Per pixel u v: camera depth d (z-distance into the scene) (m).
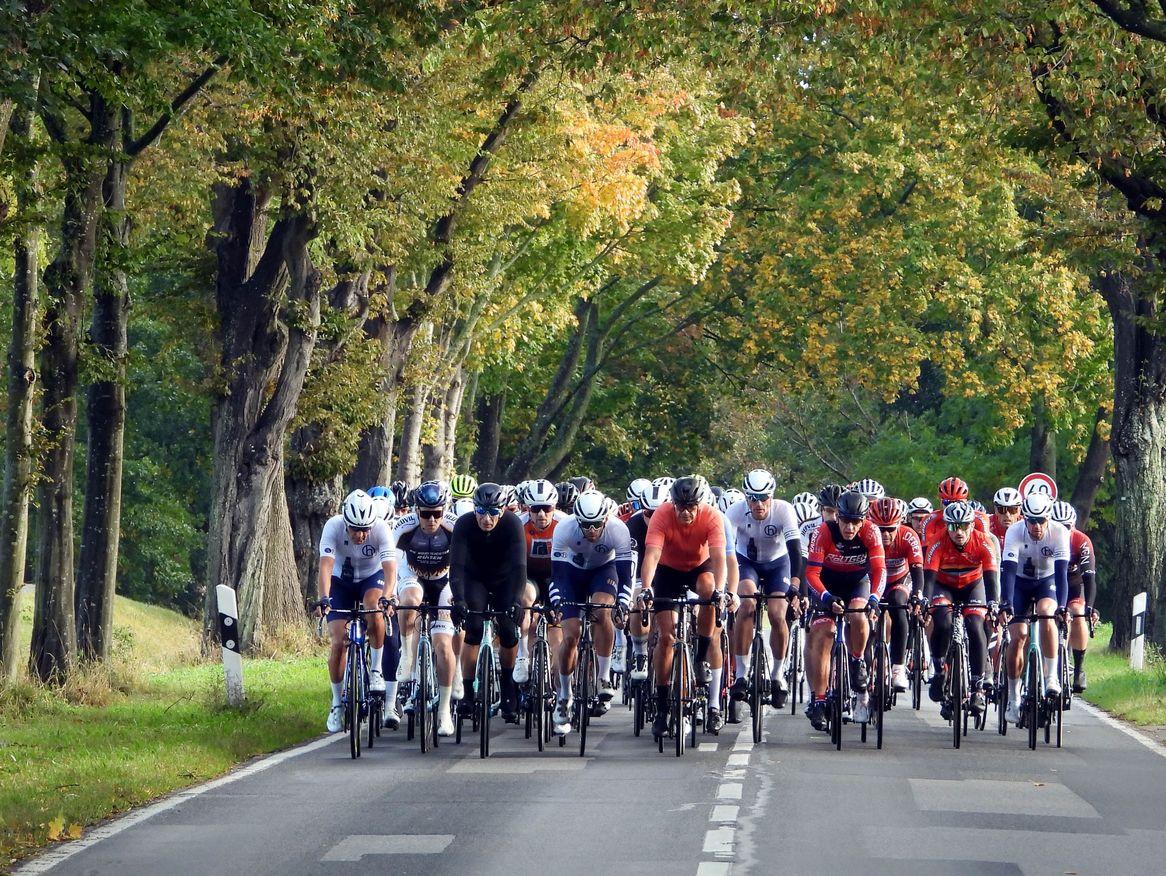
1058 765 46.41
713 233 138.38
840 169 136.38
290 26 56.19
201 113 74.75
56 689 63.62
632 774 42.75
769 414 178.12
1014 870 30.09
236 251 92.38
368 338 106.38
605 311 176.75
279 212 91.75
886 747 50.09
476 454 182.62
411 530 51.38
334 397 101.12
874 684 53.31
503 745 50.38
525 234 126.69
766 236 143.25
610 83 98.00
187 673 80.06
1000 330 131.88
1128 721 63.28
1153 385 103.19
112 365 66.69
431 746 50.03
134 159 68.31
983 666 55.53
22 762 45.59
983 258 138.25
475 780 41.91
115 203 68.06
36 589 66.31
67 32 47.66
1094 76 69.56
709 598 47.66
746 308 154.12
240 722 55.25
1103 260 80.38
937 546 55.97
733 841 32.53
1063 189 100.50
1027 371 133.62
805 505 64.25
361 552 50.22
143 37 49.81
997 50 69.81
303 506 109.12
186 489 186.62
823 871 29.67
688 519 47.62
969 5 68.81
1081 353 131.75
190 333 105.31
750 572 52.50
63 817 35.72
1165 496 103.19
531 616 53.16
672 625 47.41
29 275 62.66
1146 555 103.31
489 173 104.25
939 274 132.38
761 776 42.06
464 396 173.12
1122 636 104.00
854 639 50.38
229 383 92.56
